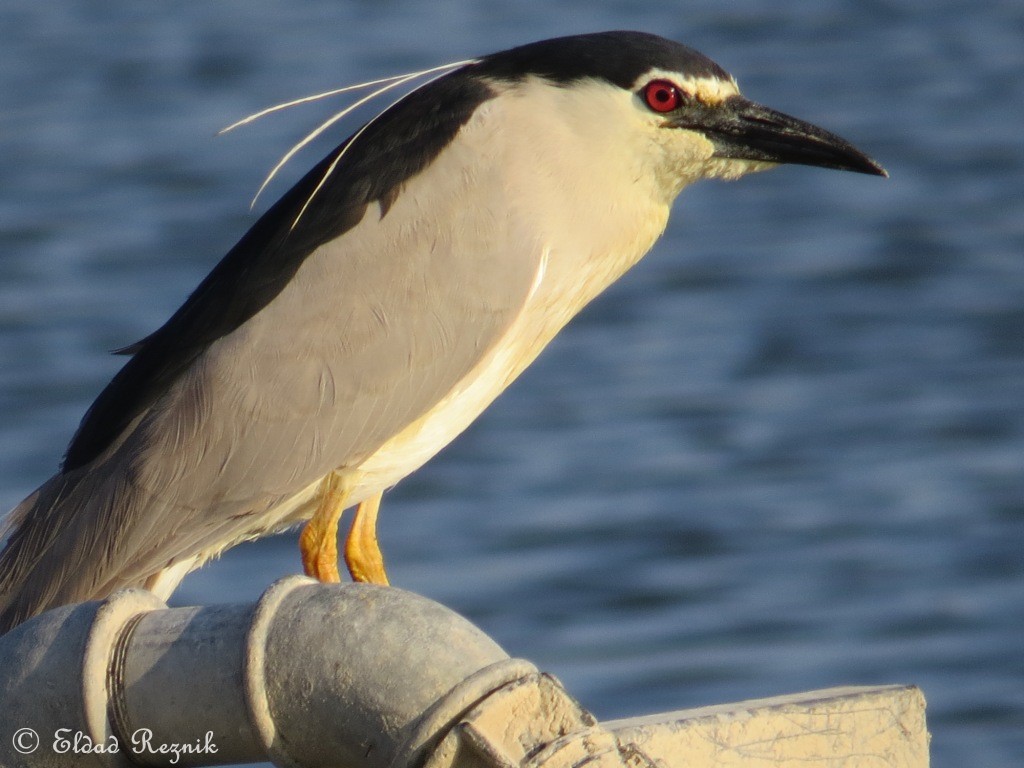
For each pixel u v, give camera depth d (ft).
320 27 114.42
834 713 15.64
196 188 90.38
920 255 83.61
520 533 59.88
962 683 49.73
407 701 12.32
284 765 12.92
